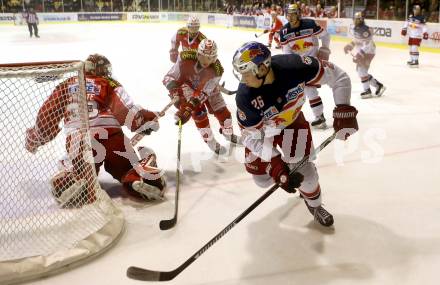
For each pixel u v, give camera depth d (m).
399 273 2.44
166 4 25.30
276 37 11.02
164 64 10.62
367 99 6.82
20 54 13.12
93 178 2.92
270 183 2.82
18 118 4.56
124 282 2.42
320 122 5.22
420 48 11.96
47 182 3.37
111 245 2.73
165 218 3.11
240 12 20.05
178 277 2.46
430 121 5.47
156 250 2.72
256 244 2.77
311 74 2.51
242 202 3.35
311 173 2.75
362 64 6.68
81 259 2.56
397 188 3.53
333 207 3.23
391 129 5.16
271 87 2.43
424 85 7.78
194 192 3.53
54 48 14.30
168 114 6.05
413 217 3.05
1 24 23.12
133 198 3.40
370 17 13.93
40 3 24.27
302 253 2.66
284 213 3.16
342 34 14.48
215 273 2.49
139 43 15.17
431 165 3.99
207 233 2.91
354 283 2.37
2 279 2.36
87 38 17.11
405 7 12.80
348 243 2.75
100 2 25.48
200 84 3.83
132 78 8.84
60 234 2.68
